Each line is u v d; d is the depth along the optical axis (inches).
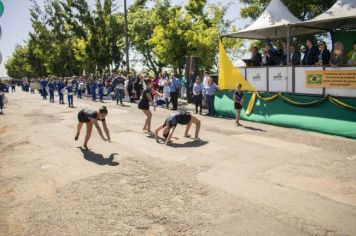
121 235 174.7
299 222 183.9
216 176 259.0
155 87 759.7
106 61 1411.2
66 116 608.4
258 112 509.7
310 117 434.9
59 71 1867.6
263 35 598.2
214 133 422.0
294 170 270.2
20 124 531.5
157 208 205.3
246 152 327.0
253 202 210.7
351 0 441.7
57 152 340.8
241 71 551.5
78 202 217.2
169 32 938.1
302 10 693.3
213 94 578.6
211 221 187.2
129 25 1332.4
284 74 481.1
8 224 190.7
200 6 1023.0
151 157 314.3
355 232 172.6
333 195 219.5
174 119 363.3
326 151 327.6
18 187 247.8
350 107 389.4
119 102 852.6
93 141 386.3
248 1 781.9
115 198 221.8
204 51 889.5
